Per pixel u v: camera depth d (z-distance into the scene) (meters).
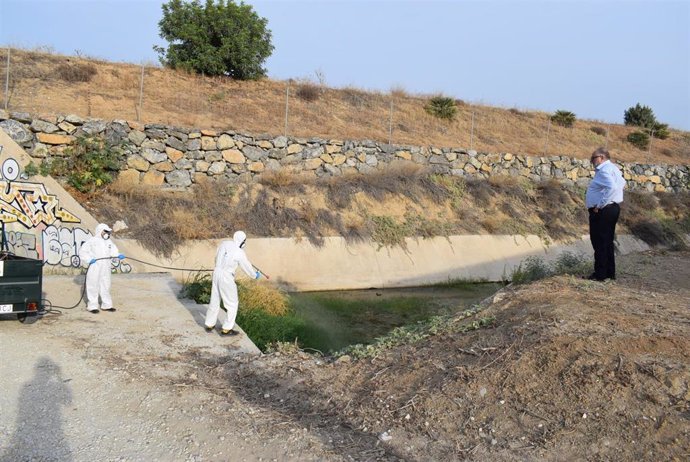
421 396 5.59
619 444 4.42
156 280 12.41
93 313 9.68
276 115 20.62
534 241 18.97
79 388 6.39
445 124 25.36
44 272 12.36
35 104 15.60
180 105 18.94
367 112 24.20
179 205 14.92
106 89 18.55
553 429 4.74
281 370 7.11
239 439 5.18
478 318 7.56
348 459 4.75
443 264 16.94
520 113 30.58
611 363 5.30
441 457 4.67
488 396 5.34
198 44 22.88
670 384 4.89
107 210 13.85
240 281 12.55
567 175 23.12
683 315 6.62
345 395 6.12
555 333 6.04
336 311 12.84
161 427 5.45
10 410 5.68
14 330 8.37
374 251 16.27
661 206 23.97
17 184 12.18
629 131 32.59
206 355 8.00
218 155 16.33
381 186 17.95
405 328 8.39
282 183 16.52
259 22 23.94
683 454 4.18
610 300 7.39
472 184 20.09
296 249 15.20
